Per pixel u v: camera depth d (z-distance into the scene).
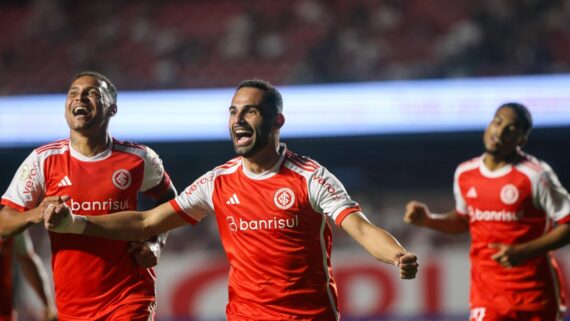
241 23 67.94
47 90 56.84
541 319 19.89
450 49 60.88
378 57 61.72
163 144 56.31
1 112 56.03
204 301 41.16
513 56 58.91
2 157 59.09
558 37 60.69
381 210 55.28
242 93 15.09
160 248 16.95
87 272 16.36
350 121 54.22
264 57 65.00
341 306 40.53
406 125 53.59
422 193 59.34
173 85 56.03
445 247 44.00
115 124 55.81
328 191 15.05
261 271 15.31
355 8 66.88
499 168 20.19
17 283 40.12
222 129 55.44
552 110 51.94
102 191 16.45
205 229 51.66
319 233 15.37
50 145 16.80
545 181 19.59
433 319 39.94
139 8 71.31
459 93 53.16
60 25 70.25
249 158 15.28
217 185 15.74
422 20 65.00
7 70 66.00
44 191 16.59
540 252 18.58
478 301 20.50
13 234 15.59
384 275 40.41
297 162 15.52
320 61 61.31
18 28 70.38
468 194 20.61
